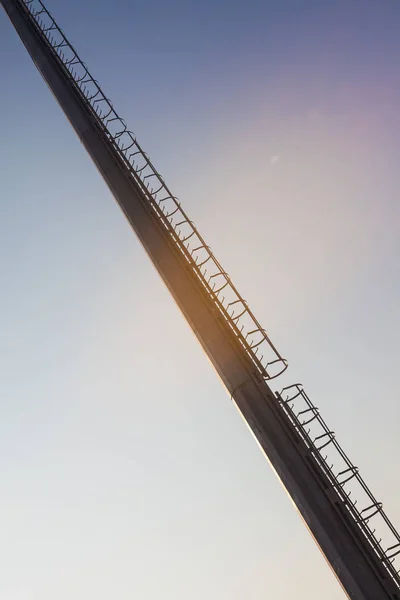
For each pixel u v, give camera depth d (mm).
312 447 12445
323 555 11781
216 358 13398
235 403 13109
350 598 11289
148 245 14695
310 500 11844
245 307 13688
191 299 13953
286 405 12859
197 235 14547
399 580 11391
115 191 15477
